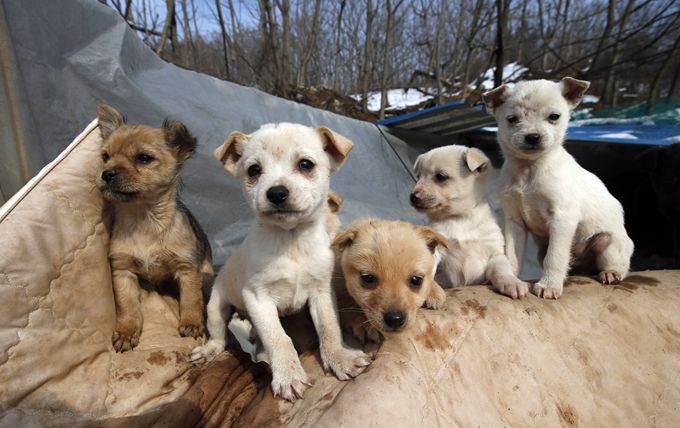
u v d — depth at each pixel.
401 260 0.36
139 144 0.45
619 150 0.98
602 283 0.48
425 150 1.07
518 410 0.36
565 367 0.39
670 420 0.39
